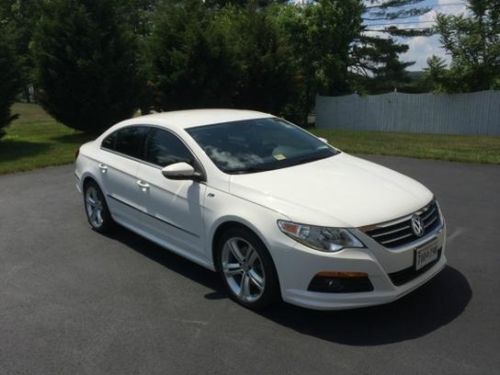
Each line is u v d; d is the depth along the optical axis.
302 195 4.00
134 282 4.86
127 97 16.19
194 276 4.96
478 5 20.72
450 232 5.96
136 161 5.54
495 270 4.79
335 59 24.08
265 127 5.43
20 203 8.08
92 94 15.59
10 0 39.47
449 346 3.52
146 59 17.00
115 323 4.05
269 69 19.34
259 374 3.30
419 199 4.14
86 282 4.89
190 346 3.67
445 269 4.84
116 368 3.43
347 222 3.65
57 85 15.41
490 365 3.29
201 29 16.86
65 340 3.82
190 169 4.53
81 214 7.34
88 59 15.29
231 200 4.21
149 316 4.15
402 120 21.34
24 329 4.01
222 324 3.97
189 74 16.67
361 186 4.21
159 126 5.37
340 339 3.67
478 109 19.31
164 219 5.05
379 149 12.31
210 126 5.18
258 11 20.52
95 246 5.93
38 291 4.72
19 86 14.23
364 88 32.47
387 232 3.72
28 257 5.62
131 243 6.01
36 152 13.16
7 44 13.93
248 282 4.19
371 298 3.64
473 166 10.07
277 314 4.09
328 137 15.76
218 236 4.40
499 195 7.65
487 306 4.07
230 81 17.66
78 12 15.16
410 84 37.62
